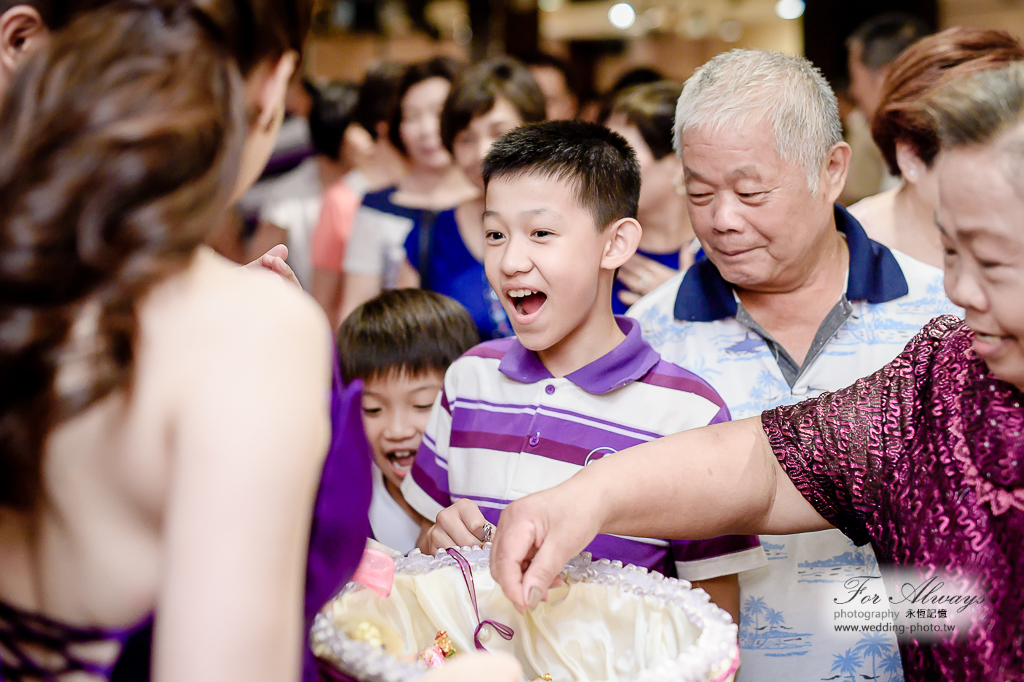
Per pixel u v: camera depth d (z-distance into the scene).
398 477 1.67
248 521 0.59
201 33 0.64
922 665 0.89
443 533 1.12
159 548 0.65
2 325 0.58
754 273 1.34
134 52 0.61
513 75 2.28
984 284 0.75
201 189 0.61
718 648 0.76
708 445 1.04
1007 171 0.70
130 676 0.68
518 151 1.22
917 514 0.91
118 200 0.57
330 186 3.34
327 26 7.73
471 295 2.30
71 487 0.64
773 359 1.42
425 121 2.78
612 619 0.91
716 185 1.30
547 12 9.00
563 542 0.89
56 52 0.62
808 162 1.28
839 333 1.41
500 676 0.70
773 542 1.34
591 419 1.25
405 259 2.44
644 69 3.09
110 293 0.58
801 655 1.34
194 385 0.61
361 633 0.81
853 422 1.00
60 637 0.68
